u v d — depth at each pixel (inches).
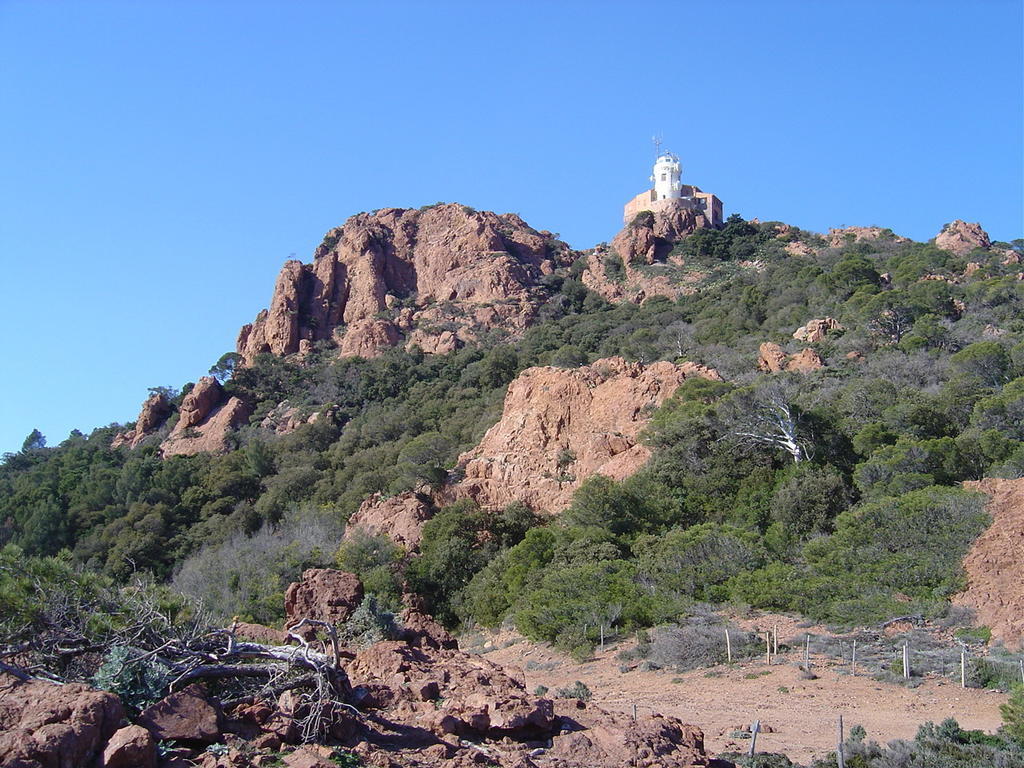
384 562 1950.1
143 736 426.3
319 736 500.4
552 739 559.5
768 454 1984.5
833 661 1132.5
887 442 1932.8
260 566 1953.7
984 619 1175.0
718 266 5251.0
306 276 5487.2
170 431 4387.3
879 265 4325.8
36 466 3927.2
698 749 596.1
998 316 3002.0
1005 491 1413.6
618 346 3764.8
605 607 1427.2
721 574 1487.5
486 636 1663.4
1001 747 720.3
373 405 4124.0
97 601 572.7
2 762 385.4
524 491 2300.7
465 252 5536.4
